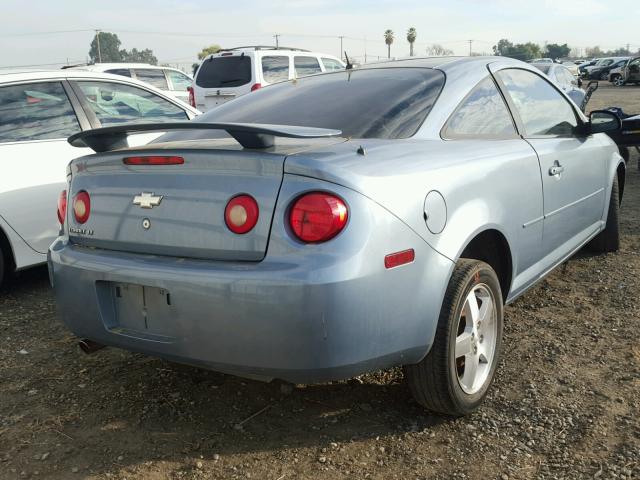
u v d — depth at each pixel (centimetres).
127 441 265
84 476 242
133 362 342
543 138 358
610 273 453
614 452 245
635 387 293
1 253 446
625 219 616
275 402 293
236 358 223
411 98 294
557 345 340
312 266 209
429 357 252
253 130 212
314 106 303
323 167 217
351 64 368
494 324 288
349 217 214
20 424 279
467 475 236
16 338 379
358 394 296
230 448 257
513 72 361
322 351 213
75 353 356
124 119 534
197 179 233
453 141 285
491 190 283
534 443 254
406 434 263
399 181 233
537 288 431
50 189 458
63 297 268
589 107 2011
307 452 253
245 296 215
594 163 417
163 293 236
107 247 258
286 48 1197
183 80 1519
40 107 472
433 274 240
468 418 274
